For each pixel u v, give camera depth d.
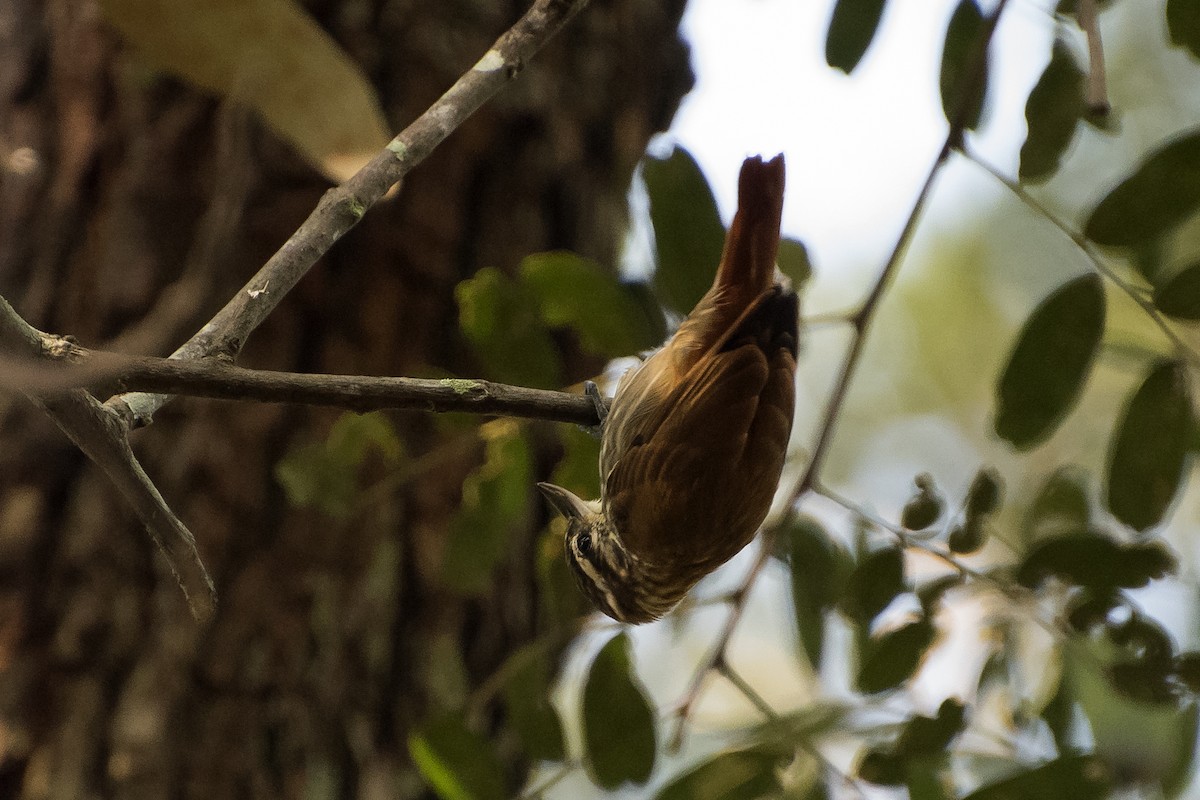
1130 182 4.04
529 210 4.15
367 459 4.13
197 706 4.11
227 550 4.12
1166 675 4.05
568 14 4.04
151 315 4.12
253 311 3.99
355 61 4.14
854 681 4.08
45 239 4.13
